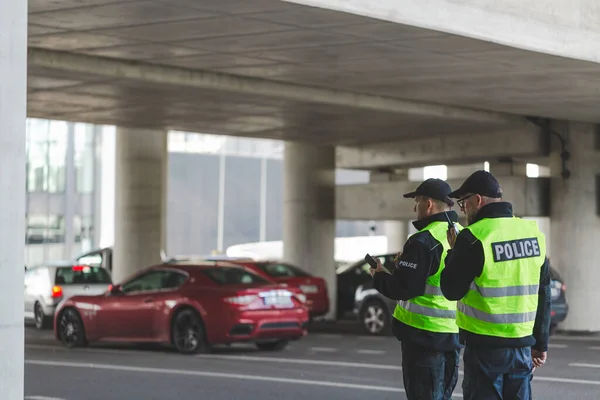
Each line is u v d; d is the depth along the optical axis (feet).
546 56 88.84
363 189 172.96
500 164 158.20
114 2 72.02
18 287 49.26
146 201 180.34
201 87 106.83
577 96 114.93
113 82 104.83
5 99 49.26
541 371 91.66
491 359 41.88
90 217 333.21
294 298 108.99
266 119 136.36
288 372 90.79
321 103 118.11
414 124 140.87
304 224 173.37
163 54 94.68
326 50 89.10
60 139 328.08
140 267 179.63
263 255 319.88
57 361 101.09
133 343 125.39
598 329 146.61
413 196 48.37
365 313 139.03
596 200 146.72
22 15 50.01
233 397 75.82
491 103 122.62
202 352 107.14
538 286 42.60
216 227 373.61
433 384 47.75
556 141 147.74
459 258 41.78
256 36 83.61
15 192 49.39
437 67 96.53
